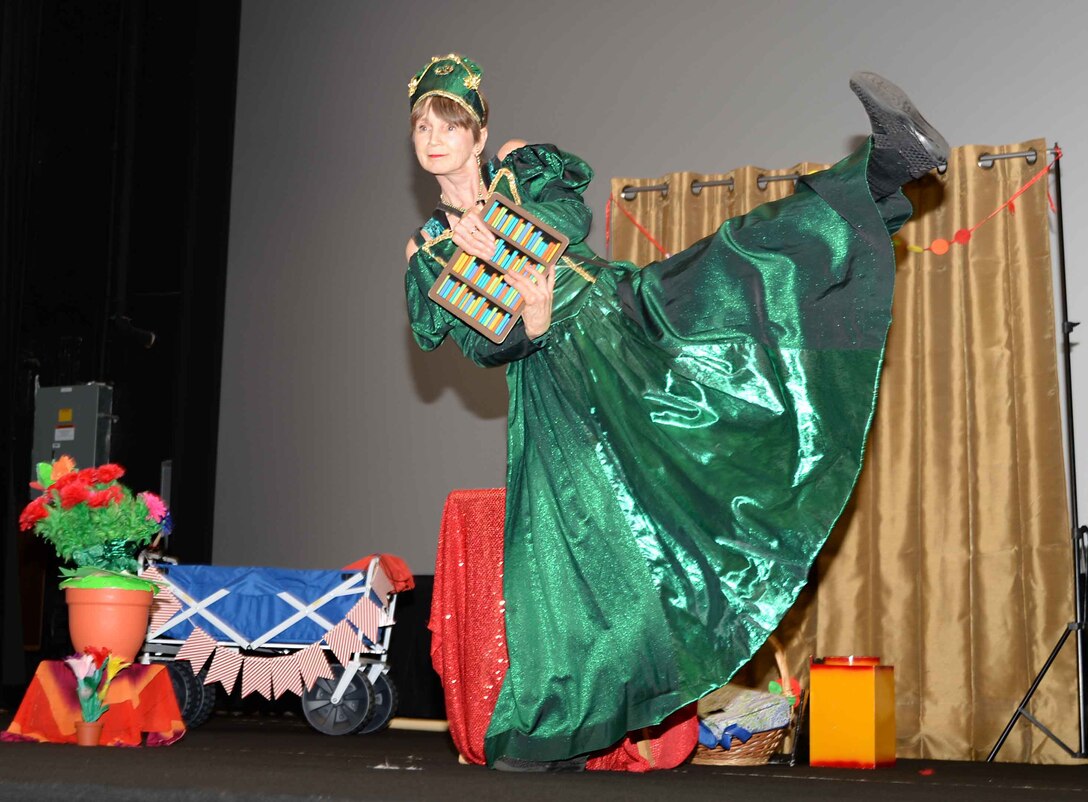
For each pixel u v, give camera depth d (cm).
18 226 502
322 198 561
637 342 254
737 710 319
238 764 245
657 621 239
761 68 496
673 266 257
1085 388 434
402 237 545
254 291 565
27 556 508
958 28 469
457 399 525
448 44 549
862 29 483
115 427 540
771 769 307
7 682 480
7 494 490
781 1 497
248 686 403
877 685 322
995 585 412
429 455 525
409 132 551
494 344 252
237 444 556
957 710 409
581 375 253
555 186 264
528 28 536
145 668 312
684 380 250
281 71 577
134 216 557
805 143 484
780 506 241
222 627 403
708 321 252
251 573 407
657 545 244
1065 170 446
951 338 432
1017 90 457
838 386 244
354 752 315
